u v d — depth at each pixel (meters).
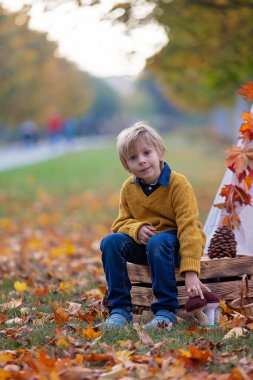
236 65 12.28
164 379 3.43
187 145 50.69
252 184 5.22
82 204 16.78
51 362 3.68
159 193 4.67
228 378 3.37
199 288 4.39
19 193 19.73
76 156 37.72
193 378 3.39
